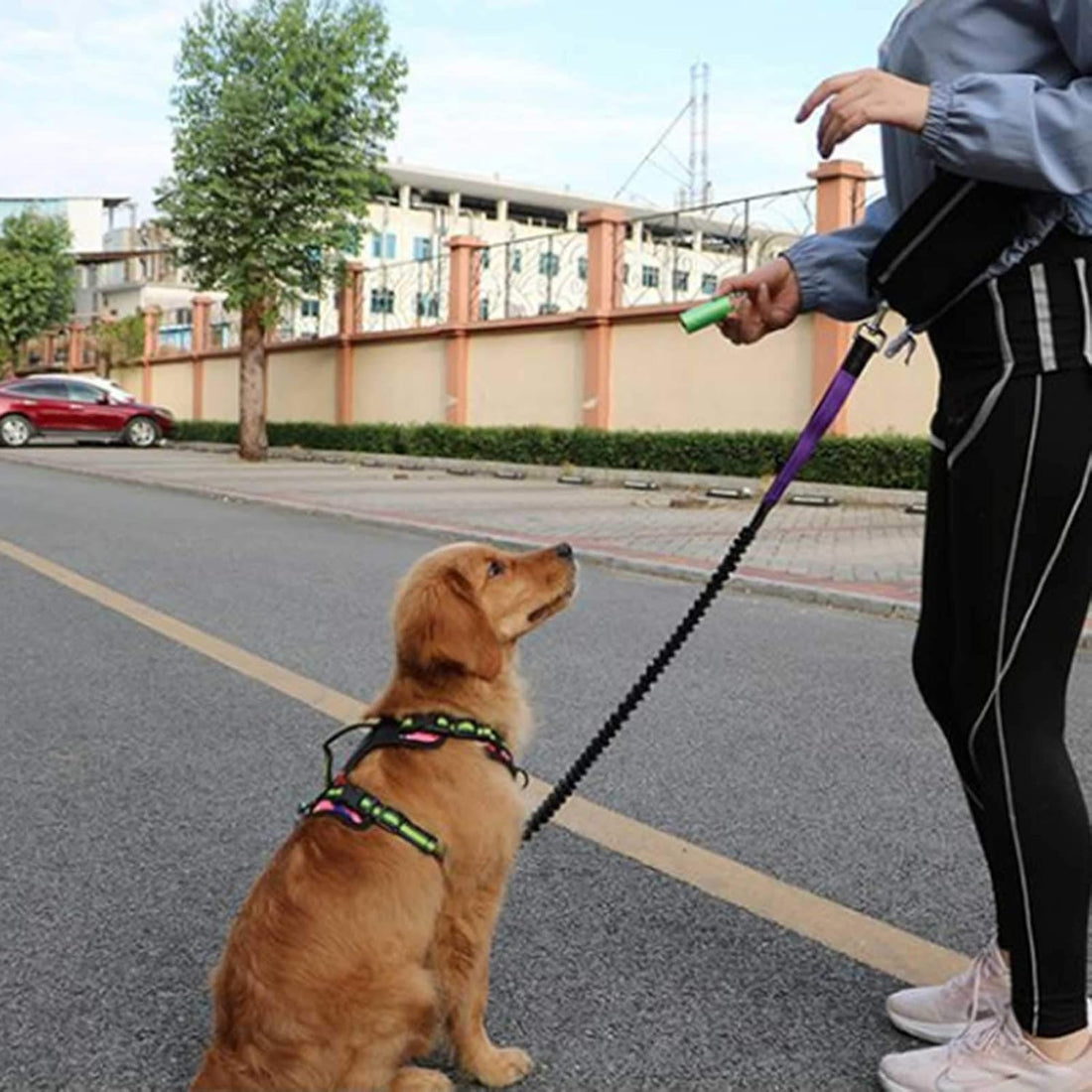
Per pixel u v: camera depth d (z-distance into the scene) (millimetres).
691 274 20906
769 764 4836
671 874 3736
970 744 2484
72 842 4004
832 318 3006
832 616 8117
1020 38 2291
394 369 25203
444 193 70562
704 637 7352
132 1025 2875
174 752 4949
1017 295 2291
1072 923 2375
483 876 2537
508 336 22156
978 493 2361
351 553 10930
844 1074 2652
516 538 11656
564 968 3131
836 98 2264
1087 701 5867
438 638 2629
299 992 2203
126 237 72688
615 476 18484
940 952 3217
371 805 2418
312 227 24328
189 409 33438
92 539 11648
